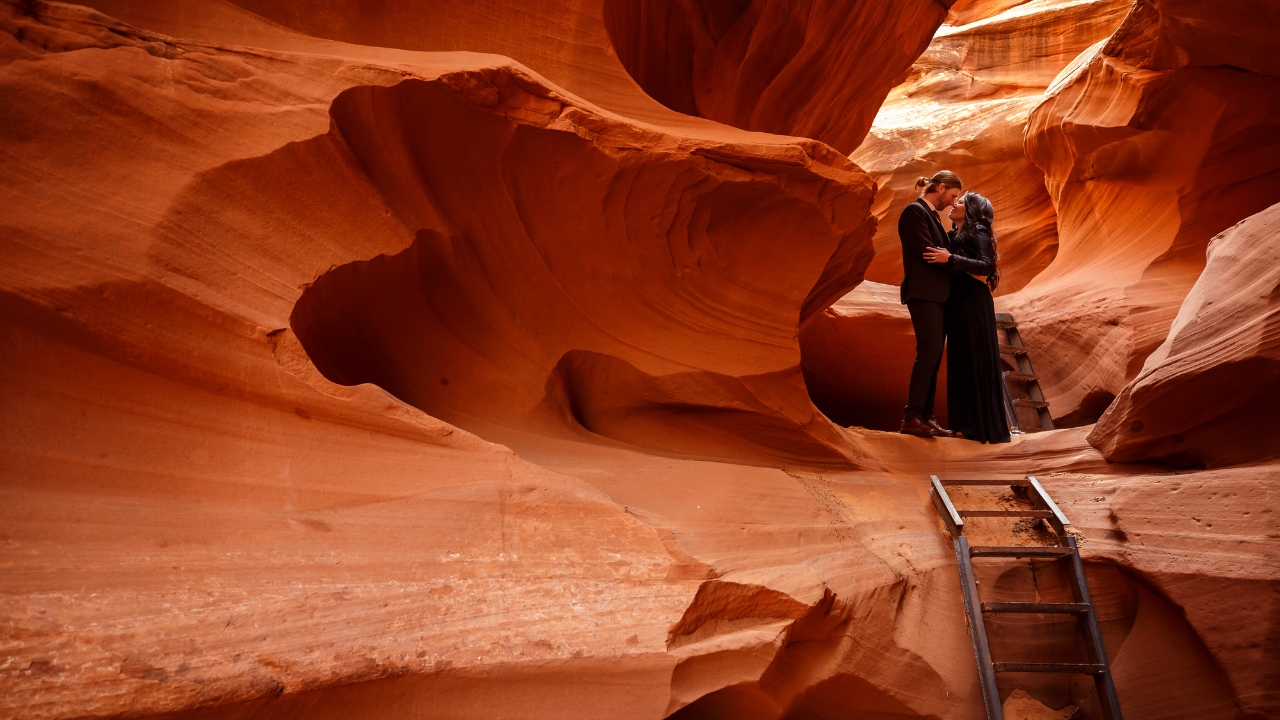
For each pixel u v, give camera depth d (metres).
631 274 4.30
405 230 3.23
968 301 5.63
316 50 3.38
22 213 2.22
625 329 4.39
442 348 3.75
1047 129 9.40
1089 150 8.80
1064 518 4.40
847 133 7.95
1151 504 4.30
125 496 2.17
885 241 12.47
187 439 2.36
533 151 3.74
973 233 5.60
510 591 2.48
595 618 2.53
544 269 4.07
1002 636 4.19
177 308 2.39
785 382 4.76
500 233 3.86
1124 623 4.14
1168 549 4.06
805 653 3.34
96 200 2.37
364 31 3.81
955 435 5.63
